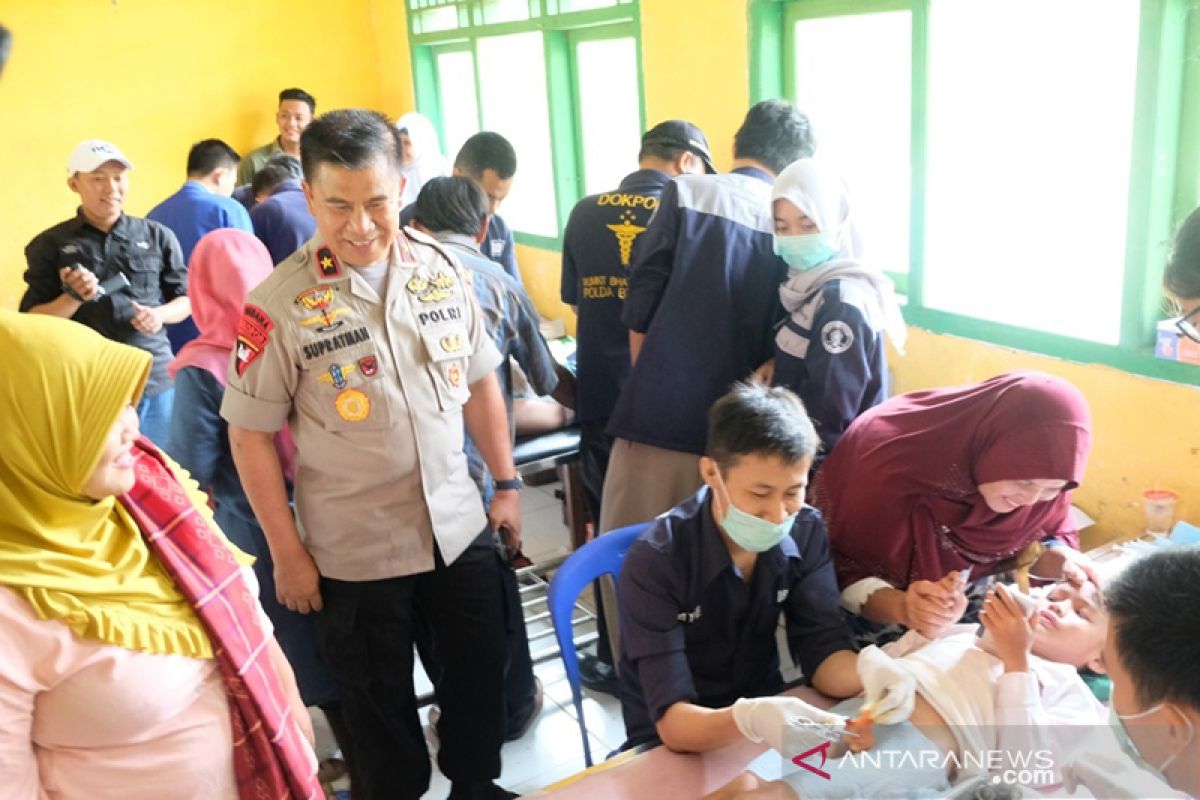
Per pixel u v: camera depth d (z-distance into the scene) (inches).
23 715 43.2
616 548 75.6
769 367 91.9
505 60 200.4
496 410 85.2
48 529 44.1
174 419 82.0
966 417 69.3
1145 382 94.2
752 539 61.9
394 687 80.6
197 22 224.7
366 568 76.2
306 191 70.6
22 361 42.0
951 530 71.7
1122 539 97.8
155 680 46.0
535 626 125.2
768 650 68.7
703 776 56.0
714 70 140.0
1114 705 41.6
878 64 120.5
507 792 91.6
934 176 113.8
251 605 52.2
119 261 145.3
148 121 223.9
